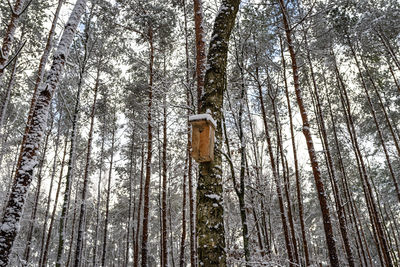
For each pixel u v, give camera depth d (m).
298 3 11.30
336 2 9.34
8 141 16.86
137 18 12.78
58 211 29.05
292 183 19.75
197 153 2.78
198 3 5.80
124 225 32.22
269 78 12.44
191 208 11.51
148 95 13.59
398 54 14.22
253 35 9.94
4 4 12.16
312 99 16.86
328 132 19.59
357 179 23.17
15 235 5.25
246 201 12.16
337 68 15.05
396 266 19.67
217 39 3.78
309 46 11.40
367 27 12.20
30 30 13.40
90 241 35.88
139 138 20.86
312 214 24.42
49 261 32.41
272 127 16.42
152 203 28.20
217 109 3.33
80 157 22.88
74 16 7.16
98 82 16.77
